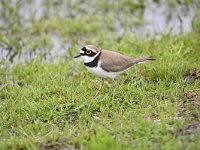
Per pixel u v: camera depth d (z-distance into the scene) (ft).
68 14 64.95
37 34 60.95
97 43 57.11
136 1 67.15
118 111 40.47
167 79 44.70
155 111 39.24
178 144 32.50
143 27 61.72
